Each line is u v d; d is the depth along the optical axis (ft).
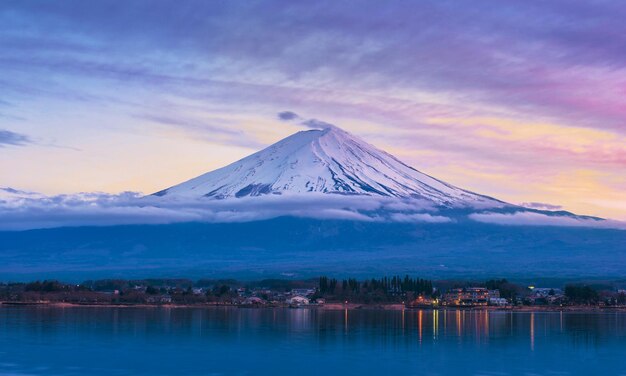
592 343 640.99
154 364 524.52
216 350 588.09
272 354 568.41
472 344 628.28
